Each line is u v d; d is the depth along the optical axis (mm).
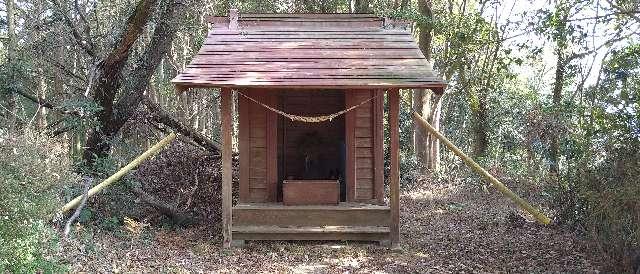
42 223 6062
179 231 9836
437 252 8633
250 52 8992
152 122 12562
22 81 11422
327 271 7633
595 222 7098
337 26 10133
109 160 10438
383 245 8836
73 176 7012
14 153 5938
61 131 11328
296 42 9398
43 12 12219
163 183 10945
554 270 7414
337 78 8102
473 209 12539
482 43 16984
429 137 18500
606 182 7266
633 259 6492
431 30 17547
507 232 9945
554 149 10453
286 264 7914
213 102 20562
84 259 7207
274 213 8922
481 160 16672
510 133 17656
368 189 9391
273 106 9398
